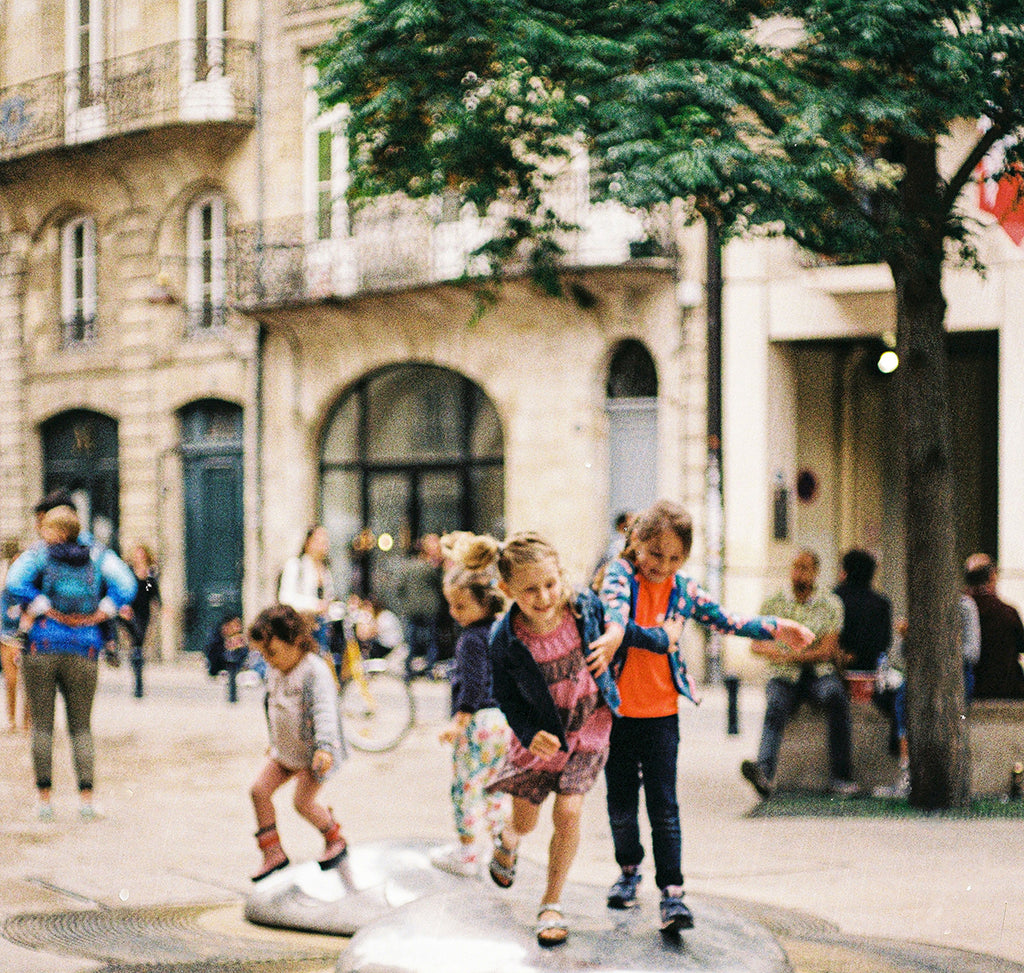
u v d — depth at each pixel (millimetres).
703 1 9250
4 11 25094
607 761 5508
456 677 6938
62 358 25031
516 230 10625
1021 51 9023
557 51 9086
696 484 18359
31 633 9453
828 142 8859
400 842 7035
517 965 4738
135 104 23047
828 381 18953
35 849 8352
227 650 20422
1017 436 16234
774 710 10055
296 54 21875
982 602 10766
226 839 8766
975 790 9898
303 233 21609
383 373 21562
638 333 18734
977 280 16422
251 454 22625
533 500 19703
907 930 6219
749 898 6883
